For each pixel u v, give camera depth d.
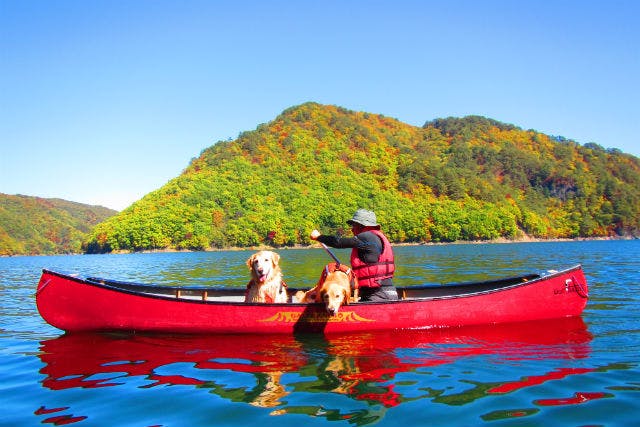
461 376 4.30
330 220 122.44
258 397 3.87
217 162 159.00
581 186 154.38
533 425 3.21
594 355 4.89
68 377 4.55
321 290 6.01
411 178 147.25
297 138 169.88
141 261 47.69
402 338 5.93
